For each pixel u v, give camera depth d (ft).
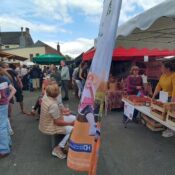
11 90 15.49
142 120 21.30
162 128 18.95
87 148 9.05
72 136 9.41
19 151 15.79
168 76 16.07
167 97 15.23
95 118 8.57
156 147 16.16
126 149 15.85
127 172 12.74
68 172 12.83
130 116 18.54
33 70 54.44
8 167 13.55
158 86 17.19
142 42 19.48
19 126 21.70
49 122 14.46
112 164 13.66
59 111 14.58
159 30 14.65
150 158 14.47
